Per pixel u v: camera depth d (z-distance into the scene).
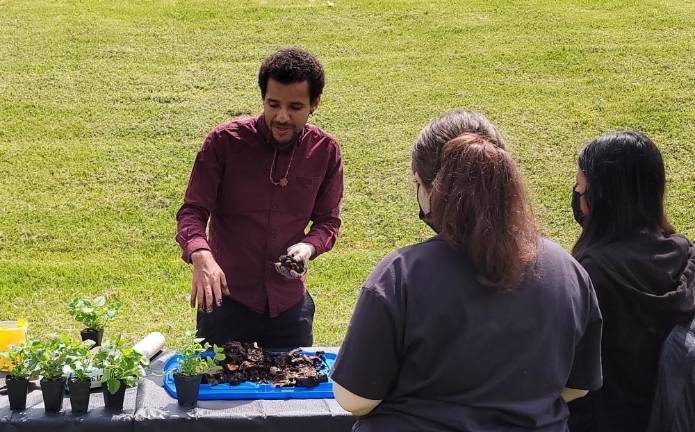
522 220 1.85
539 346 1.86
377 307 1.84
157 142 7.73
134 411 2.62
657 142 7.77
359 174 7.23
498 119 8.23
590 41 10.16
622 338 2.37
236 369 2.82
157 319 5.15
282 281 3.19
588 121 8.18
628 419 2.40
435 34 10.44
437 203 1.89
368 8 11.32
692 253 2.46
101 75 9.15
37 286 5.50
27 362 2.62
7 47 9.82
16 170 7.12
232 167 3.07
